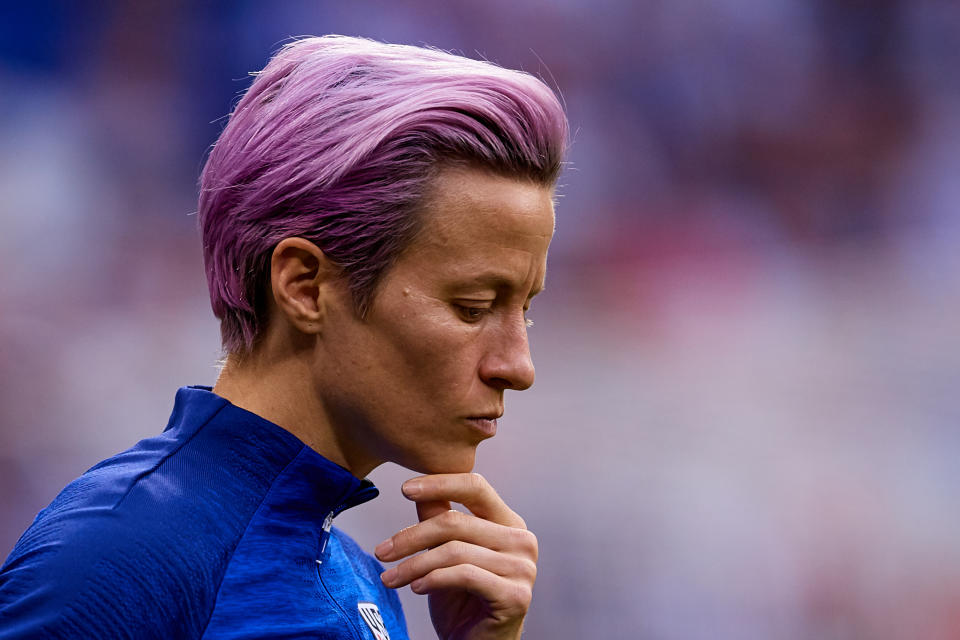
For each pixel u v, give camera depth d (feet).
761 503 66.33
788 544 63.98
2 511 58.75
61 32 81.30
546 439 70.38
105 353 69.46
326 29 90.74
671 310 91.76
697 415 74.13
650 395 77.61
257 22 87.76
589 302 91.56
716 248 96.58
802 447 70.95
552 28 99.55
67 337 69.77
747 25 101.45
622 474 67.77
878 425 73.26
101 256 75.97
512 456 68.90
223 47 86.74
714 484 67.31
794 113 100.89
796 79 101.40
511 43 98.84
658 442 71.26
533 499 66.08
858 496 67.31
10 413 63.41
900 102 101.14
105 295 74.13
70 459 62.80
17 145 78.23
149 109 83.41
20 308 70.28
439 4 95.96
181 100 84.94
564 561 62.64
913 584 62.49
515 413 73.31
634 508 65.82
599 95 100.32
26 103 79.61
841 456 70.54
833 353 83.61
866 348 84.12
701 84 100.73
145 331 72.38
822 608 61.72
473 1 97.09
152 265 76.95
